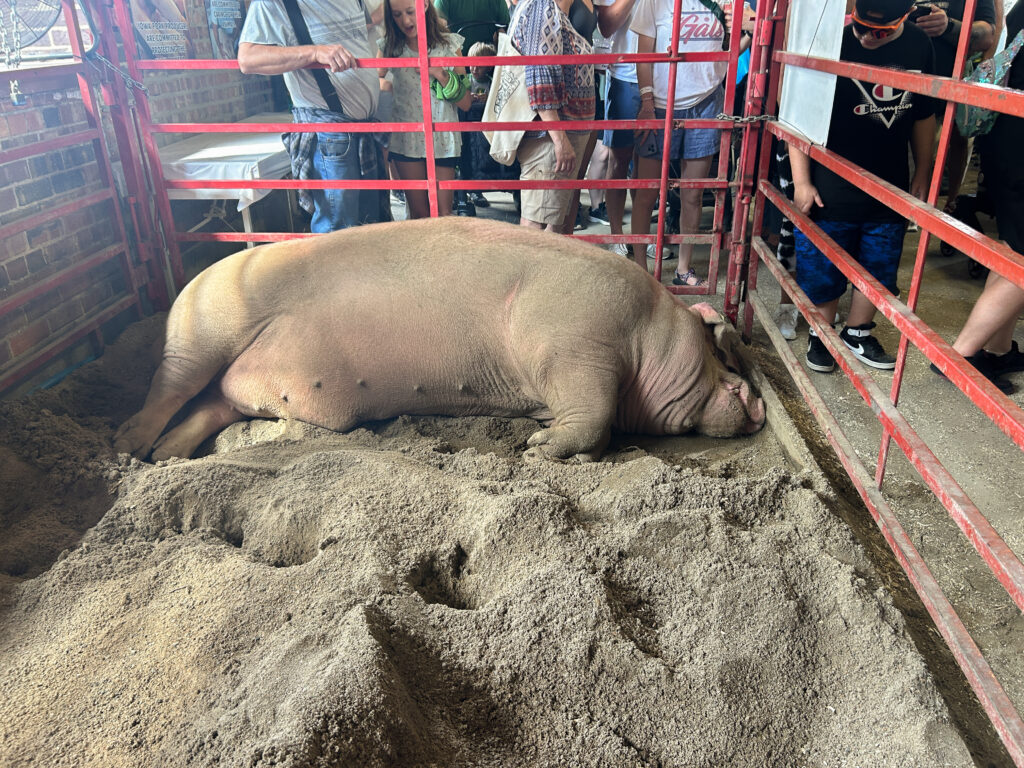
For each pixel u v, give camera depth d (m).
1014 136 3.64
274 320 3.82
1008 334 4.29
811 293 4.49
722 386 3.81
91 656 2.35
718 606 2.41
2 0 4.16
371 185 4.74
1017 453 3.71
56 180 4.36
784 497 2.91
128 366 4.41
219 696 2.14
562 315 3.55
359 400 3.84
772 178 5.95
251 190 5.17
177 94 6.01
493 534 2.68
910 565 2.46
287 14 4.50
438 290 3.68
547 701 2.16
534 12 4.48
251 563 2.69
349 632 2.19
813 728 2.16
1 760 2.01
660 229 4.75
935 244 6.51
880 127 3.96
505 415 3.96
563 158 4.77
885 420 2.72
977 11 4.76
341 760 1.80
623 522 2.83
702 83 5.21
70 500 3.24
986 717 2.29
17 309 3.95
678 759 2.06
